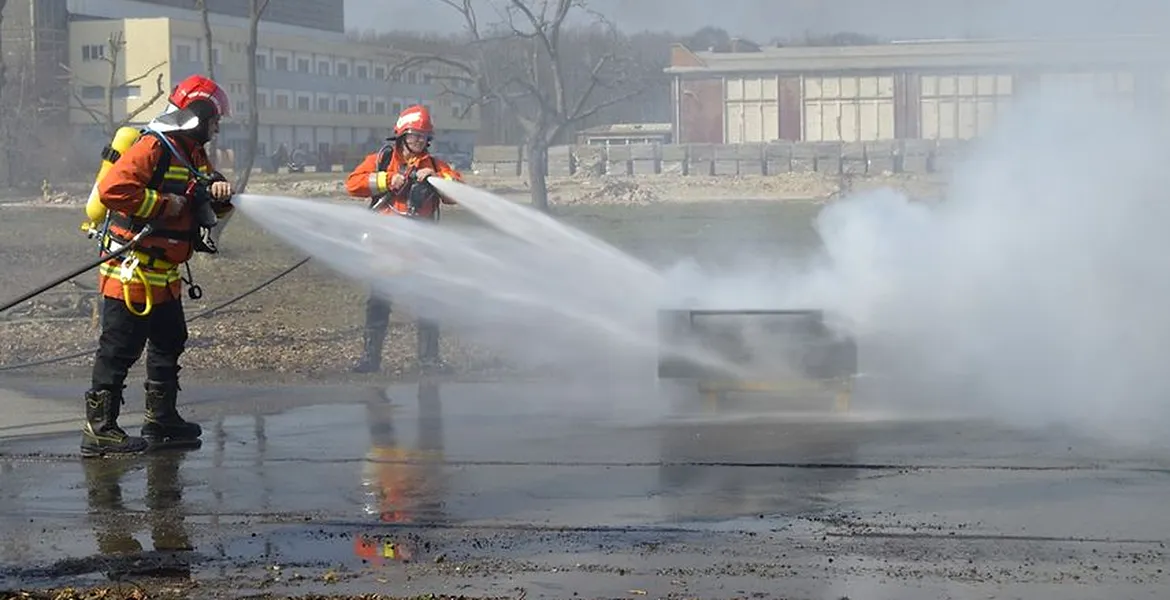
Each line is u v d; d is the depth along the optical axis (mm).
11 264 33281
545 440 13008
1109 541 9289
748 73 107750
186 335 13188
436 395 15930
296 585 8508
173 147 12578
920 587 8328
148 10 124188
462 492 10914
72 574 8836
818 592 8242
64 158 90750
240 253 34531
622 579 8539
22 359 19312
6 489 11250
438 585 8445
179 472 11828
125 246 12484
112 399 12656
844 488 10859
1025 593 8188
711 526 9781
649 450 12445
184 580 8664
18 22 104562
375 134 137375
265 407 15148
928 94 103750
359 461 12164
